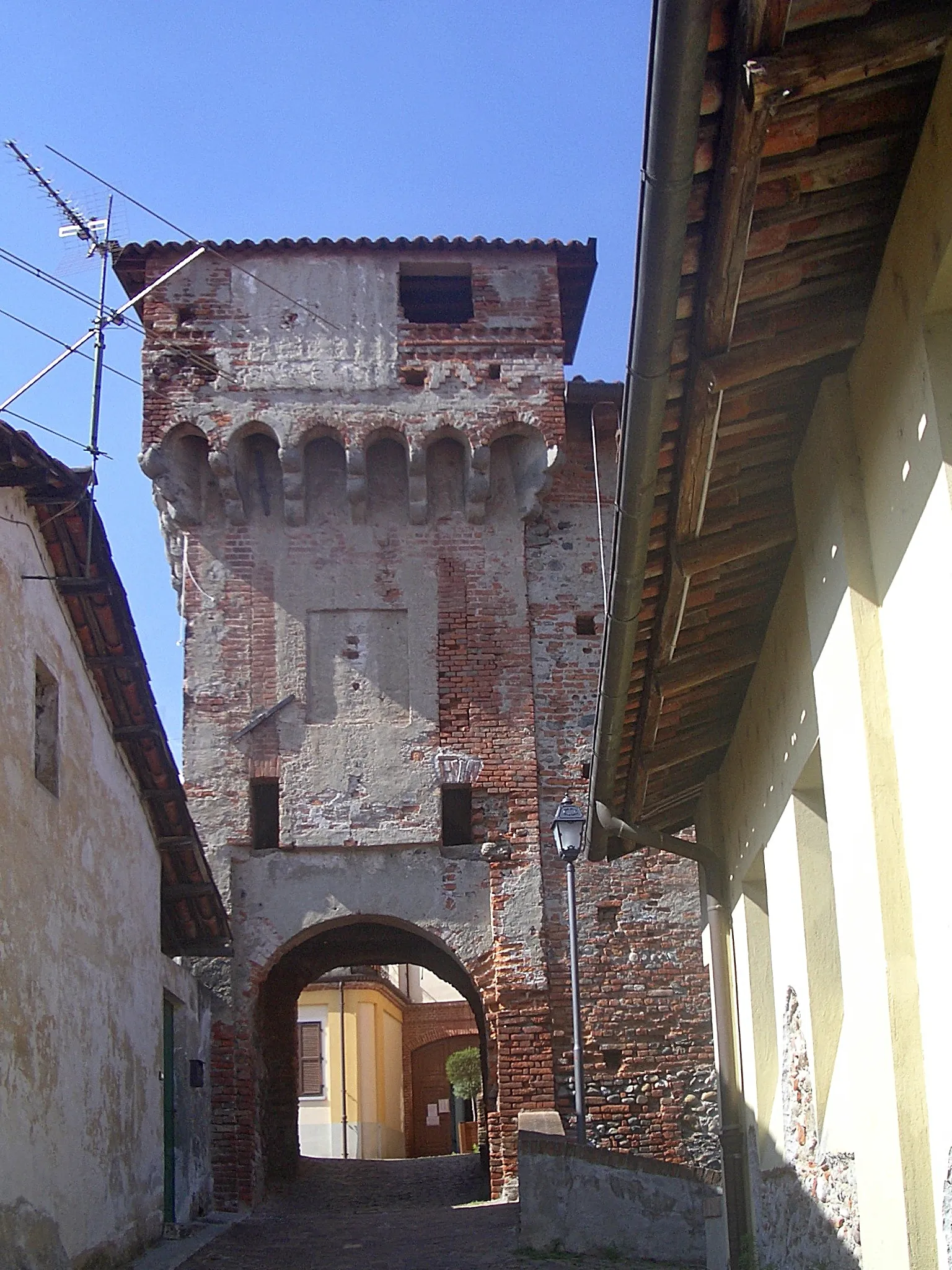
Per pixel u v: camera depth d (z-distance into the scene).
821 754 7.71
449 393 23.17
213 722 22.31
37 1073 11.68
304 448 23.06
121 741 15.25
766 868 10.04
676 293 5.82
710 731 11.38
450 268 24.16
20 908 11.55
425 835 21.86
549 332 23.53
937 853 5.98
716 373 6.59
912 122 5.77
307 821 21.91
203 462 23.30
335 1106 42.22
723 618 9.36
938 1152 6.08
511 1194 20.45
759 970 11.04
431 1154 46.72
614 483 23.69
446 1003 47.91
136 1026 15.34
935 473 5.73
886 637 6.56
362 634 22.73
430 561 23.06
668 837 12.04
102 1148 13.59
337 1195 22.92
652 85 5.04
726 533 8.15
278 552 23.00
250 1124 20.70
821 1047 8.55
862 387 6.71
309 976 26.41
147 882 16.33
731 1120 11.55
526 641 22.78
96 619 13.76
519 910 21.66
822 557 7.24
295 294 23.58
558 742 22.44
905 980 6.34
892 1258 6.43
